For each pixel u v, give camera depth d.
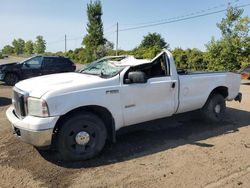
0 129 6.79
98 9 45.59
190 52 30.55
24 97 4.89
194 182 4.38
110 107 5.31
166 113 6.23
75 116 4.98
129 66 5.79
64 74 6.21
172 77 6.25
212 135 6.54
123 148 5.71
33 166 4.88
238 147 5.82
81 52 57.25
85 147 5.10
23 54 109.12
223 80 7.36
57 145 4.97
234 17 24.20
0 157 5.22
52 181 4.39
